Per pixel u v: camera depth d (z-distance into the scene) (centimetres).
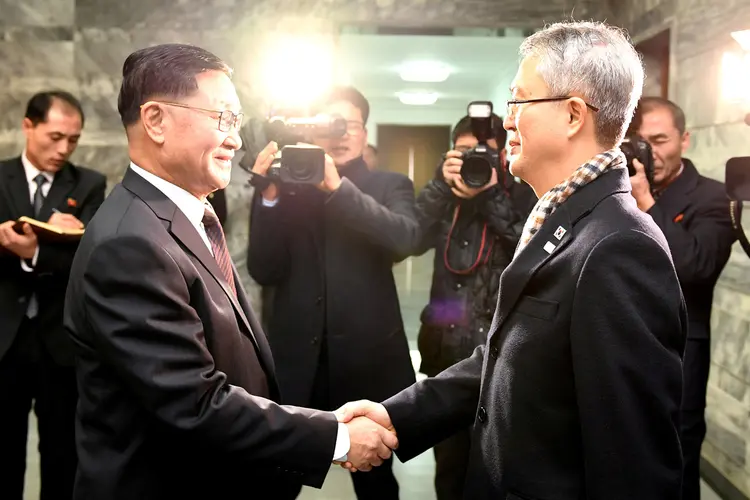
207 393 118
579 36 116
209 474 129
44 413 234
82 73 354
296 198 213
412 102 1077
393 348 219
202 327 121
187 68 122
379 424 149
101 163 358
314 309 213
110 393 120
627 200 114
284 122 204
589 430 105
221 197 281
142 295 115
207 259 128
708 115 271
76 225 229
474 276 207
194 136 123
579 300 107
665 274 106
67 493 236
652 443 104
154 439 122
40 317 229
